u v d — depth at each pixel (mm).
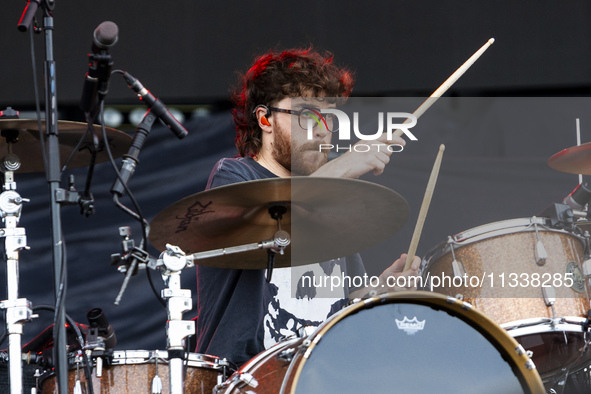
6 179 6121
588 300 5090
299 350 3879
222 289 5523
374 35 8398
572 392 5434
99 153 6797
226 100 8516
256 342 5270
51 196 4293
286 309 5277
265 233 5242
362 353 3854
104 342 5145
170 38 8352
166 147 8578
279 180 4457
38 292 8266
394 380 3812
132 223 8492
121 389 5203
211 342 5352
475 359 3908
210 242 5266
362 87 8367
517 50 8359
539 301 4938
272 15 8383
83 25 8203
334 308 5176
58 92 8094
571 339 4992
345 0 8406
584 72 8328
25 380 5961
